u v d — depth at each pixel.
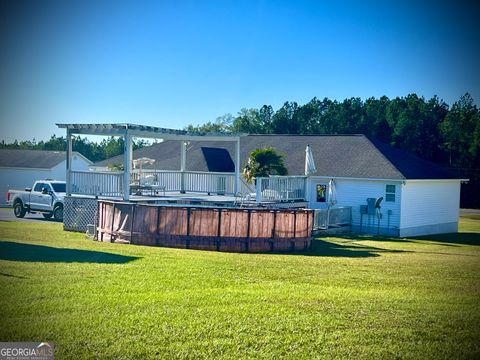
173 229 19.08
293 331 9.37
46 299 10.75
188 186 29.34
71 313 9.97
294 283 13.03
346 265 16.00
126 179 22.52
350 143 34.81
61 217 28.17
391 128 63.06
